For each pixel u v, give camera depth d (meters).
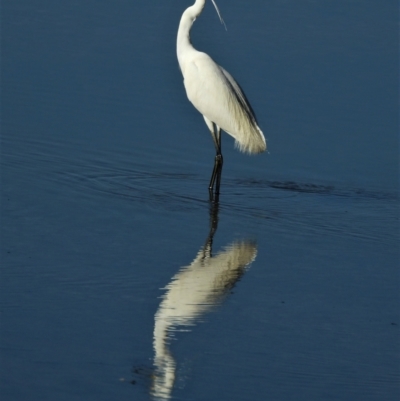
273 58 20.92
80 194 14.02
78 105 18.03
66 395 8.10
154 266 11.44
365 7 24.70
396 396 8.43
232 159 16.48
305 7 24.33
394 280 11.45
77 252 11.71
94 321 9.70
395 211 14.30
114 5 23.67
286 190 15.09
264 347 9.33
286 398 8.29
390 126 17.91
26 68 19.78
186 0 23.75
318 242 12.75
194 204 14.05
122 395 8.17
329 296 10.84
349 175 15.92
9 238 12.05
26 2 23.80
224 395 8.31
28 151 15.72
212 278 11.16
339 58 21.20
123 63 20.30
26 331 9.34
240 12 23.52
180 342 9.34
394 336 9.74
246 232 12.98
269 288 10.99
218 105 15.18
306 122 17.94
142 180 14.95
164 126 17.41
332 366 8.99
